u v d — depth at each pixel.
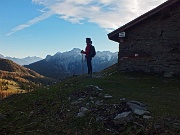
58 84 16.64
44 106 11.73
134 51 20.42
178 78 17.95
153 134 8.38
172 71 18.70
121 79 17.75
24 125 10.04
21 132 9.41
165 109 10.54
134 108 10.24
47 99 12.62
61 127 9.44
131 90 14.15
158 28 19.33
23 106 12.27
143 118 9.42
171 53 18.83
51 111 11.02
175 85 16.33
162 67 19.11
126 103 10.85
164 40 19.09
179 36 18.59
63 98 12.49
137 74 19.56
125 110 10.21
